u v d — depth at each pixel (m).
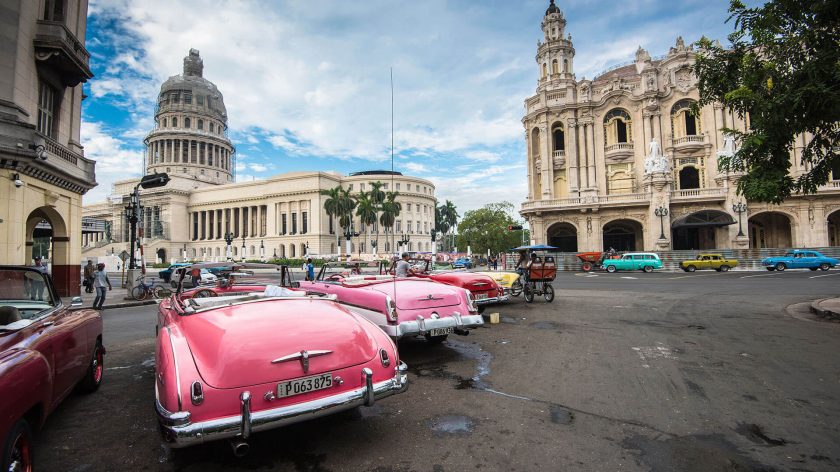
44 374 2.77
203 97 97.19
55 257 15.25
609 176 41.31
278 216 84.25
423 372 5.19
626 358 5.71
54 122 14.99
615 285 18.34
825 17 7.02
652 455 3.01
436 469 2.85
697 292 14.68
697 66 8.67
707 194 36.53
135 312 12.65
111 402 4.36
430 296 5.61
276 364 2.85
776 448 3.11
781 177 7.41
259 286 6.11
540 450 3.11
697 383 4.61
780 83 7.30
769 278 20.98
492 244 51.62
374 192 72.62
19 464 2.47
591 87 42.12
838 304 9.91
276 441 3.32
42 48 13.50
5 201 11.89
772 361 5.46
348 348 3.18
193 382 2.63
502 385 4.65
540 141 43.47
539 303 11.80
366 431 3.49
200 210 91.69
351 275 8.48
